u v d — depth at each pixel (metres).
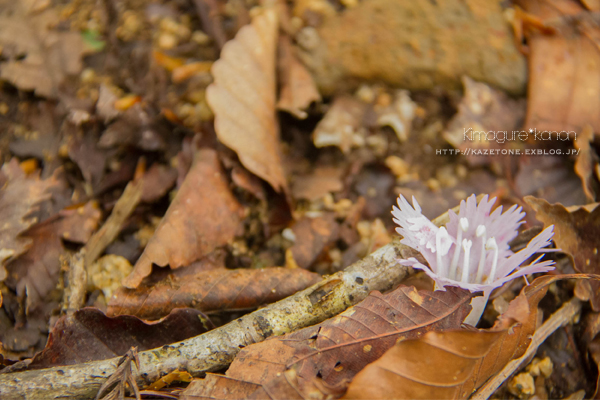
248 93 0.35
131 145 0.36
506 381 0.33
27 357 0.33
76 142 0.36
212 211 0.34
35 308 0.34
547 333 0.33
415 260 0.31
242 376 0.31
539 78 0.36
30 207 0.35
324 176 0.36
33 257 0.34
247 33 0.35
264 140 0.35
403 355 0.30
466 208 0.32
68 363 0.32
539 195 0.36
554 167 0.36
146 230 0.35
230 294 0.33
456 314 0.31
